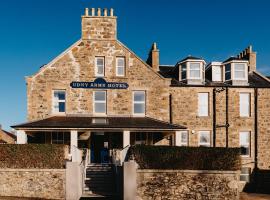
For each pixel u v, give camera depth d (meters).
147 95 26.00
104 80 25.77
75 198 18.05
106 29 26.19
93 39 25.98
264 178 26.92
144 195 18.44
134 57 26.17
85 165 21.42
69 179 18.19
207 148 19.03
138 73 26.08
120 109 25.75
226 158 18.92
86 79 25.64
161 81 26.20
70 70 25.58
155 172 18.59
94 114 25.58
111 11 26.27
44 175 18.47
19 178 18.47
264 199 20.44
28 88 25.08
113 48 26.08
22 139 22.17
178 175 18.69
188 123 26.86
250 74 31.08
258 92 27.67
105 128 22.44
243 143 27.42
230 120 27.30
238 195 18.73
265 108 27.66
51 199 18.14
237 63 28.28
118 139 25.97
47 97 25.19
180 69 28.36
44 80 25.28
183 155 18.91
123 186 18.14
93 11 26.11
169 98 26.89
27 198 17.95
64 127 22.23
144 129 22.78
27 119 24.91
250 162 27.08
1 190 18.39
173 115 26.75
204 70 28.44
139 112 26.06
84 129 22.44
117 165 20.41
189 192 18.62
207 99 27.41
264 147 27.34
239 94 27.61
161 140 26.17
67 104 25.33
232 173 18.80
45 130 22.30
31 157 18.67
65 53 25.61
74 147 19.86
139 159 18.80
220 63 29.25
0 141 35.59
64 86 25.41
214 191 18.67
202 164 18.86
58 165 18.69
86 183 20.56
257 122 27.45
